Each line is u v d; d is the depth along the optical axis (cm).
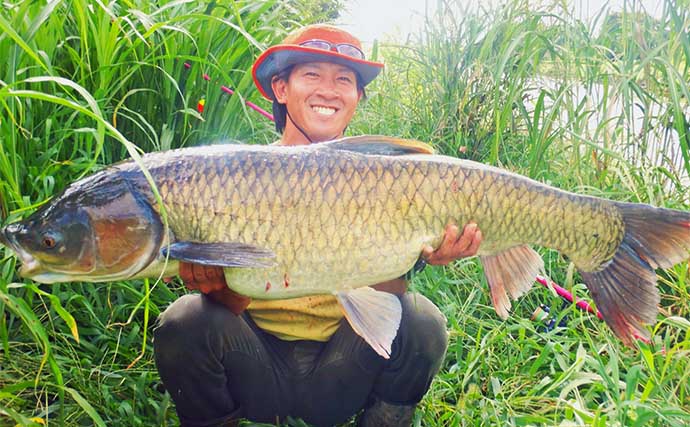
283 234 93
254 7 165
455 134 199
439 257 101
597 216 104
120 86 133
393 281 112
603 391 117
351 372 112
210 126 158
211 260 89
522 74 186
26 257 92
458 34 204
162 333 106
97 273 93
